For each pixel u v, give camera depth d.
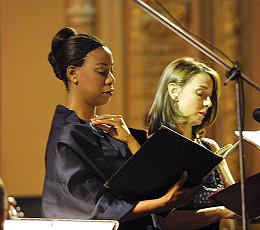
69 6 23.00
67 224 10.97
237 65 11.43
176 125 13.05
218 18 23.52
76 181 11.93
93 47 12.30
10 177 23.02
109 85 12.33
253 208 12.50
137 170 11.55
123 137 12.20
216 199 12.30
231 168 21.98
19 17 22.97
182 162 11.62
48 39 23.02
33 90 23.06
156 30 23.19
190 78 12.97
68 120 12.22
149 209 11.85
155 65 23.19
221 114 22.70
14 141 23.05
